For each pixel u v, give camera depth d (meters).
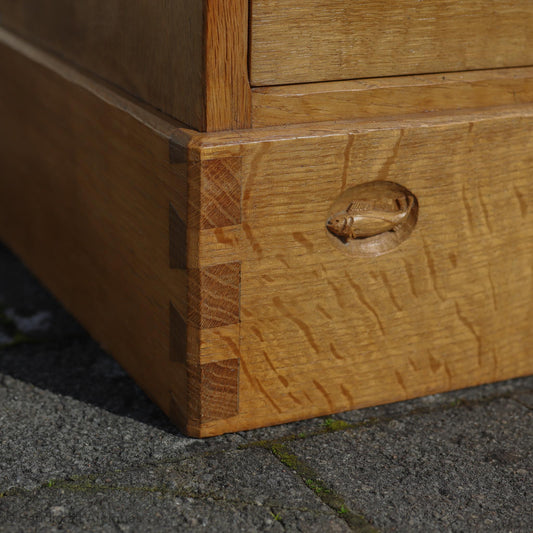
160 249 1.44
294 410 1.51
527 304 1.64
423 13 1.42
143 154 1.44
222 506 1.29
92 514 1.26
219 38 1.29
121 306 1.65
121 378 1.70
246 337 1.42
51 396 1.62
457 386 1.63
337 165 1.38
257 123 1.37
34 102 1.92
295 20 1.33
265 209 1.35
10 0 2.09
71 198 1.80
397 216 1.46
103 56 1.63
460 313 1.58
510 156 1.51
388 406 1.59
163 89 1.43
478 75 1.50
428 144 1.43
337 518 1.27
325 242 1.42
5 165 2.22
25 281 2.18
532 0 1.49
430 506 1.30
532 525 1.27
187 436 1.48
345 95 1.41
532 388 1.68
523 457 1.44
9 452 1.42
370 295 1.49
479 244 1.54
